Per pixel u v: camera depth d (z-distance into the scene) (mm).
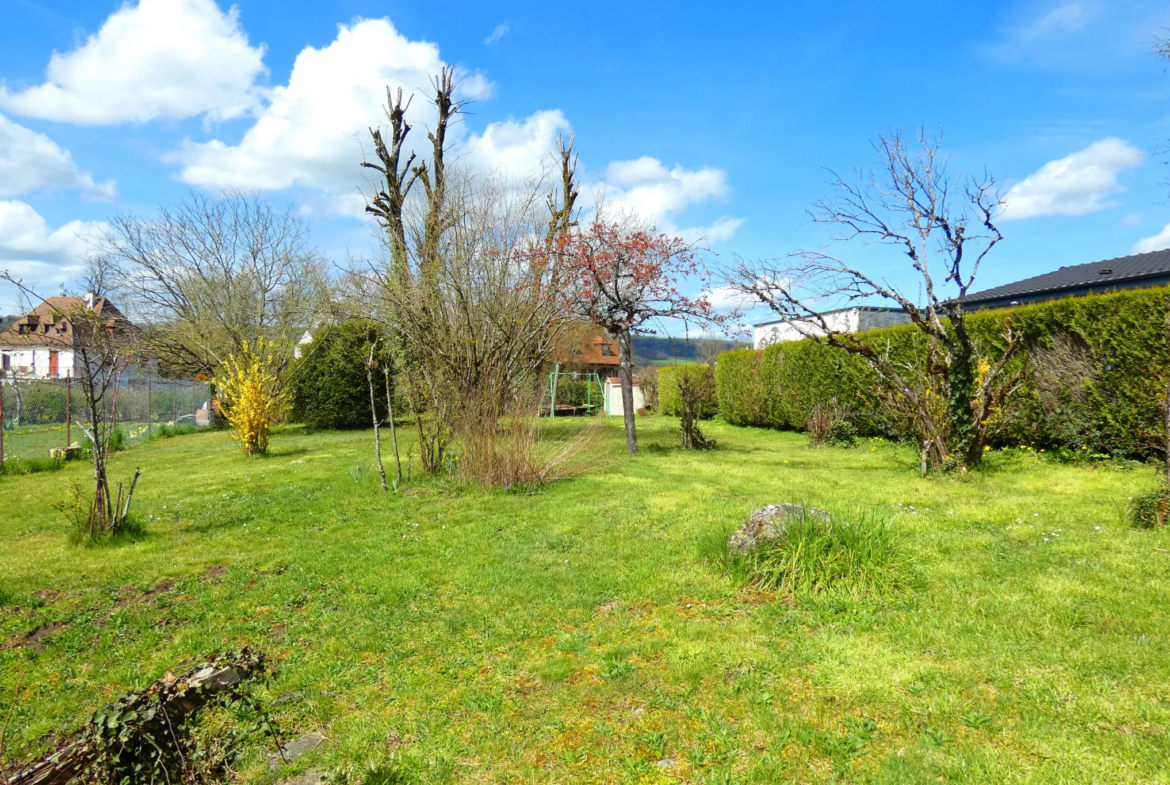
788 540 4719
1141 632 3613
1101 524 5664
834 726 2900
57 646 4117
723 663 3535
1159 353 7754
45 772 2445
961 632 3725
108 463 13664
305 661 3777
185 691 2904
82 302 6824
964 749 2668
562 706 3211
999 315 10133
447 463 9820
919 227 8773
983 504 6648
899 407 9453
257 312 24688
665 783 2602
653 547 5691
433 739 2959
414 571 5328
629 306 11922
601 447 12203
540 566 5324
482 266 10961
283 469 11609
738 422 19031
